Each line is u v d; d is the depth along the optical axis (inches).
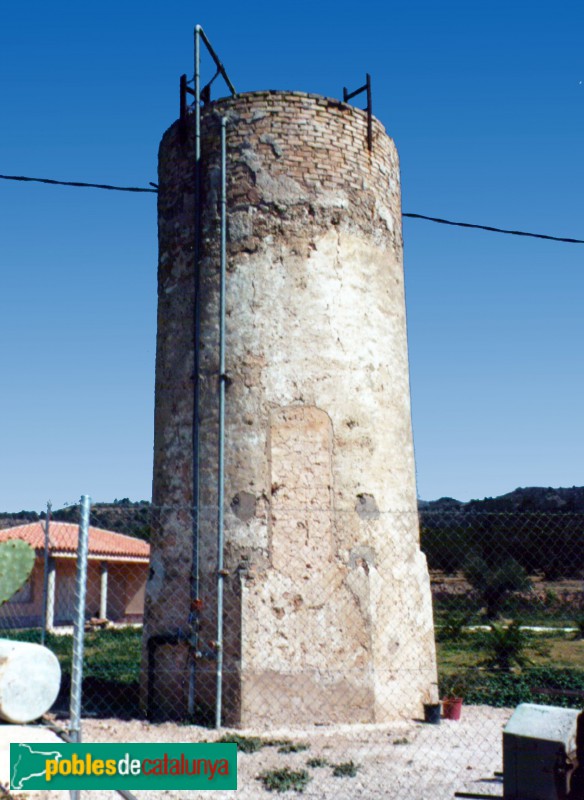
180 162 484.7
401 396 481.1
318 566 419.8
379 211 486.6
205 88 513.0
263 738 368.8
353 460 438.3
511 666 702.5
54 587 989.2
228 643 408.5
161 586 441.4
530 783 239.0
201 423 442.0
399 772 308.7
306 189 457.4
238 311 445.1
